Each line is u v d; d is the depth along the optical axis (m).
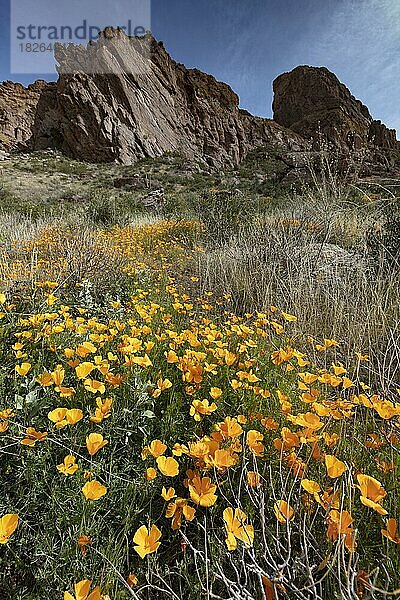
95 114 42.25
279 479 1.36
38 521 1.21
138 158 43.97
